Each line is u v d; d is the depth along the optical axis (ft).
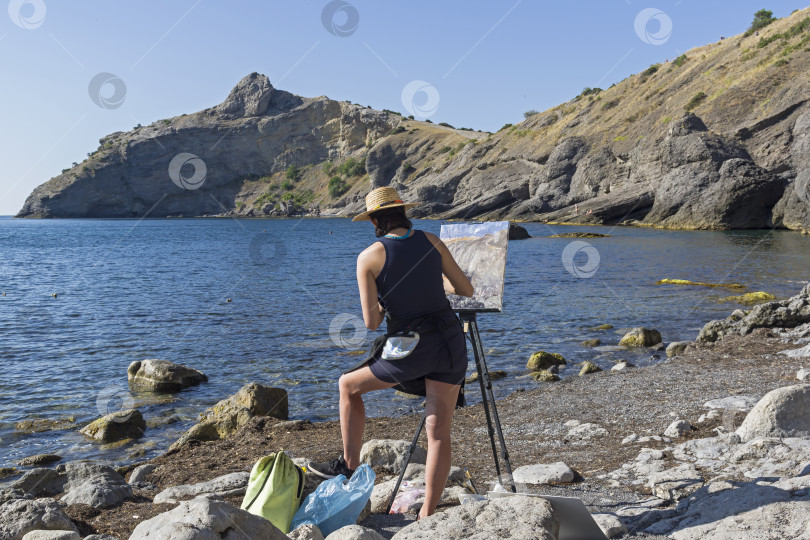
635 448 16.51
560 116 342.85
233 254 165.48
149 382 35.88
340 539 8.72
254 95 636.48
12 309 69.72
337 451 18.42
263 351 44.68
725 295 68.85
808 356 28.19
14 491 15.37
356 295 77.30
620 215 237.86
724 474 12.62
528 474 14.42
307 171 597.93
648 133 253.85
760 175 197.36
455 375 10.30
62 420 30.01
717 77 263.08
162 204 602.03
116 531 11.96
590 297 69.31
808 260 104.06
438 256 10.39
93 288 90.99
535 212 276.21
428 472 10.18
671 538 9.76
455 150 430.61
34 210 606.96
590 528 9.27
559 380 33.76
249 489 10.72
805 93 211.41
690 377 26.21
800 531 8.74
